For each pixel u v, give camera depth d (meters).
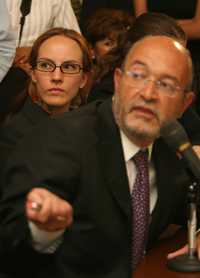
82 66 2.96
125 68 1.96
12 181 1.86
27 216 1.58
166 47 1.95
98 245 1.93
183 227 2.42
